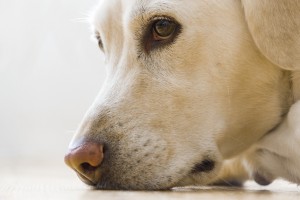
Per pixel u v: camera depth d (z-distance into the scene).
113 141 0.57
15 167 1.18
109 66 0.63
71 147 0.57
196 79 0.59
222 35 0.60
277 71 0.61
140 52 0.60
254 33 0.60
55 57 1.42
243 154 0.65
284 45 0.60
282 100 0.62
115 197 0.50
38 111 1.47
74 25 1.38
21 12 1.40
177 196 0.51
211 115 0.60
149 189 0.57
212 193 0.55
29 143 1.49
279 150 0.61
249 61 0.61
